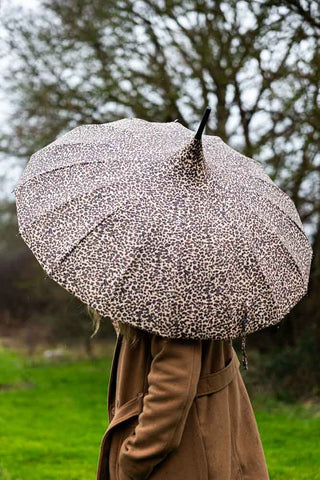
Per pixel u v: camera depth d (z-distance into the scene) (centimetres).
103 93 984
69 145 215
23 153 1070
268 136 860
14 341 1734
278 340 1054
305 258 220
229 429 194
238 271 186
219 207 193
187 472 183
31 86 1020
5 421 796
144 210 185
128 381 196
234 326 182
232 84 885
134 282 176
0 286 1809
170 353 178
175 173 193
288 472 483
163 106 1002
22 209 199
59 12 1010
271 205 215
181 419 176
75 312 1484
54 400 984
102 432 724
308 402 831
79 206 190
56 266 182
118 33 970
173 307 175
